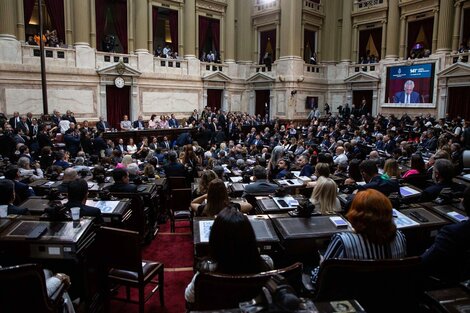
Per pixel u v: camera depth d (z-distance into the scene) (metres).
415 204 3.89
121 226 4.13
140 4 19.00
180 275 4.69
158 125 16.81
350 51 23.52
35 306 2.24
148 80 19.25
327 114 23.03
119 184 5.41
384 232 2.30
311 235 3.06
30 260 3.00
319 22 23.83
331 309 1.59
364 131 15.01
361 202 2.36
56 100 16.17
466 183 5.06
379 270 2.08
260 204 4.09
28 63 15.44
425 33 20.06
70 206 3.70
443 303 1.89
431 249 2.57
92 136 12.93
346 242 2.31
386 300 2.15
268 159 9.68
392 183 4.38
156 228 6.33
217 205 3.64
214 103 22.80
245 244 2.00
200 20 22.00
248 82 24.20
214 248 2.04
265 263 2.18
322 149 10.69
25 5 15.80
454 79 17.94
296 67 22.28
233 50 23.61
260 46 24.34
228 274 2.01
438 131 12.66
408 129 16.31
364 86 22.45
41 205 4.39
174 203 6.24
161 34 24.31
